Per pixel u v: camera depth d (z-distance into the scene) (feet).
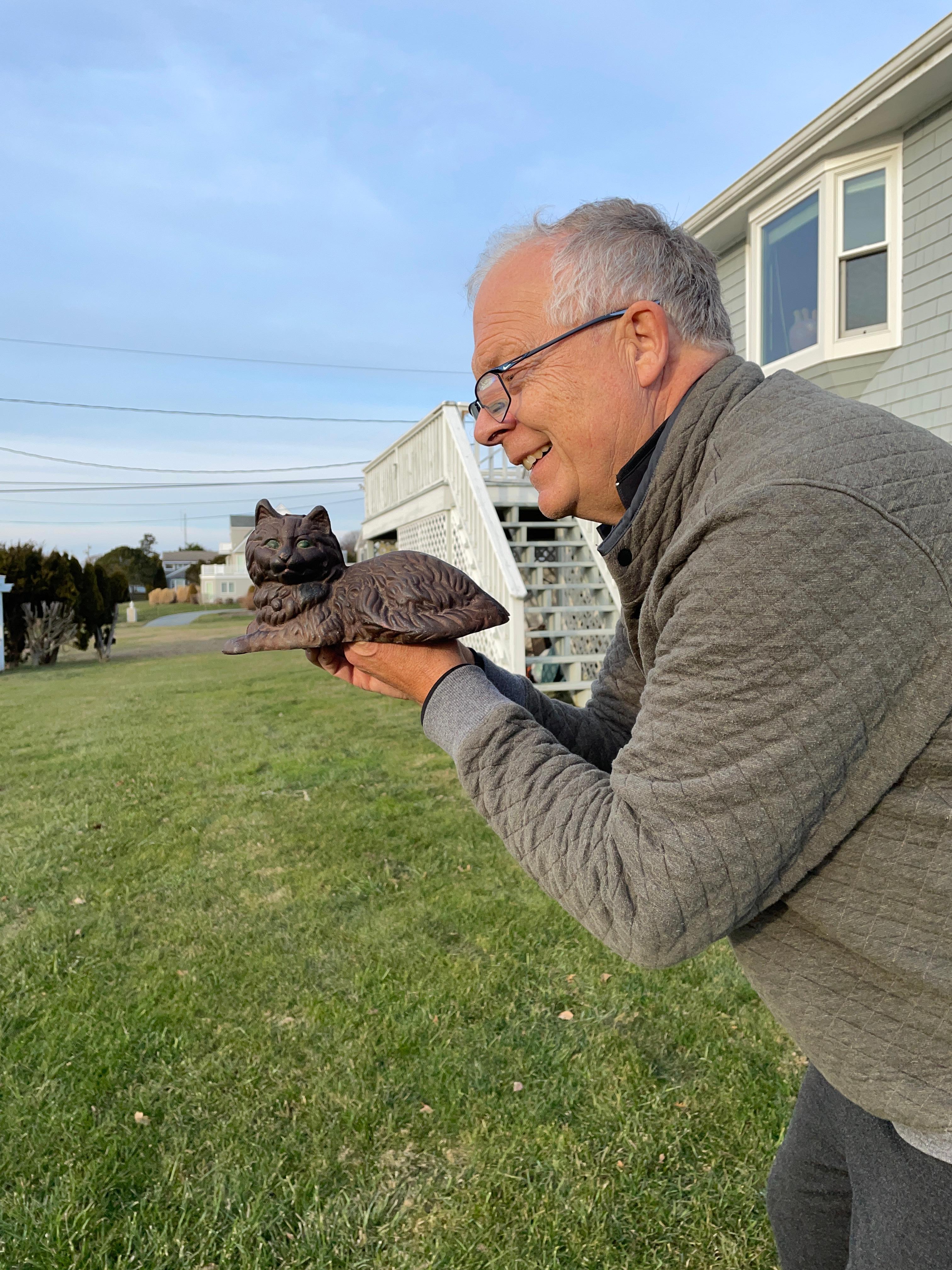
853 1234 3.23
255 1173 6.57
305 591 3.82
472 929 10.41
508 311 3.30
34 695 35.60
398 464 33.94
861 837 2.60
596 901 2.61
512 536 27.04
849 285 22.38
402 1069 7.73
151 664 49.96
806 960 2.95
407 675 3.71
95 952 10.16
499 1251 5.88
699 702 2.47
